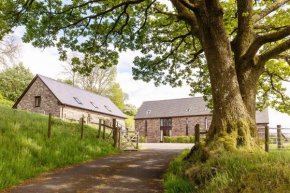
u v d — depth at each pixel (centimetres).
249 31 1054
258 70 977
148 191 665
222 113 868
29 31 1217
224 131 841
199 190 571
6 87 5181
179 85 1806
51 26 1276
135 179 805
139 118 5316
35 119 1738
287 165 530
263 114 4275
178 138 4369
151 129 5175
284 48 893
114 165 1063
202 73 1719
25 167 840
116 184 738
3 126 1251
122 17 1462
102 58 1522
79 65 1455
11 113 1806
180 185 635
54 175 851
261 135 3353
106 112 3944
